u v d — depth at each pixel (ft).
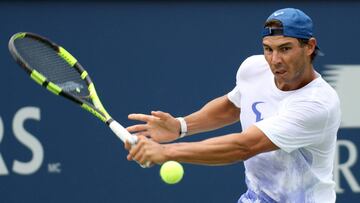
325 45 87.20
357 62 87.30
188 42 86.07
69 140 86.53
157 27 85.81
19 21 85.61
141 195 87.40
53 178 86.63
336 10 86.94
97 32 85.61
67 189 86.84
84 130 86.58
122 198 87.35
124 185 87.25
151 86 86.02
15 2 85.35
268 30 54.75
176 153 54.08
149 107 86.17
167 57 86.02
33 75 59.11
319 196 59.16
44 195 86.69
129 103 86.02
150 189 87.51
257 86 58.49
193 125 64.13
